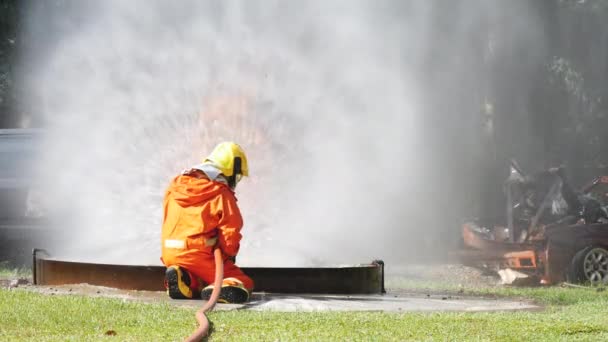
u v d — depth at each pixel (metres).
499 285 20.00
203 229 11.76
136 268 12.96
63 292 12.29
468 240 22.55
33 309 9.80
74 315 9.49
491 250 21.84
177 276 11.69
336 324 9.23
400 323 9.41
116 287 13.07
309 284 13.20
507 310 12.26
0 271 18.95
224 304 11.37
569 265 20.70
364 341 8.28
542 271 20.88
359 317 9.80
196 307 10.73
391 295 14.00
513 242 21.73
